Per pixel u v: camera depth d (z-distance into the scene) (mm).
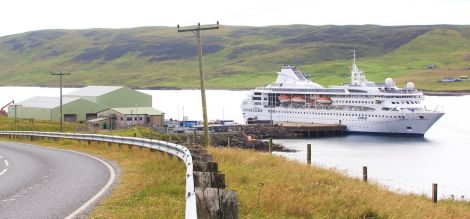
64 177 23031
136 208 14883
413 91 138750
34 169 26812
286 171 22859
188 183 12219
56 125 100250
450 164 84875
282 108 154625
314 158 90562
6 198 17391
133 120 120125
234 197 9023
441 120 171500
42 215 14297
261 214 14297
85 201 16531
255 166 24969
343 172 29031
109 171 25219
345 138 128500
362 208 15430
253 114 162000
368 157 93500
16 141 57094
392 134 133250
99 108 122438
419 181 65875
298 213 14734
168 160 26891
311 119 148000
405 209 17016
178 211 14086
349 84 147000
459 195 54656
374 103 136625
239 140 112312
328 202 15945
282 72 162750
